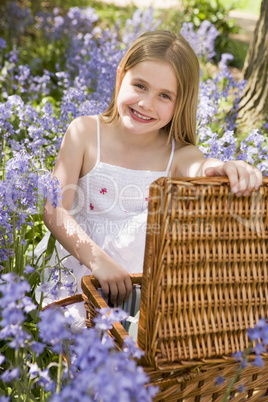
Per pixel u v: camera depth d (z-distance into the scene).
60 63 6.18
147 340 1.38
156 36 2.03
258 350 1.30
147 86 2.00
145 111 2.03
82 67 4.71
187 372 1.44
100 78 4.44
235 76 7.62
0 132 3.00
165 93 2.02
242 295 1.44
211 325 1.42
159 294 1.34
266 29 4.66
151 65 1.98
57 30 7.27
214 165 2.00
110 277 1.81
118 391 0.97
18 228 2.09
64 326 1.22
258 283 1.45
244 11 11.83
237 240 1.42
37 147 2.95
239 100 4.73
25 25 7.57
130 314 1.90
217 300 1.41
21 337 1.21
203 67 5.70
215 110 3.98
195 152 2.23
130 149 2.25
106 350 1.11
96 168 2.24
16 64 5.70
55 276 2.20
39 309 1.89
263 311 1.48
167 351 1.39
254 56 4.73
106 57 4.80
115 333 1.49
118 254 2.21
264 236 1.43
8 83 4.48
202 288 1.39
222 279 1.41
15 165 1.97
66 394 1.06
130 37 5.98
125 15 9.77
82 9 8.77
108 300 1.85
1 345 1.99
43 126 2.99
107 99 4.16
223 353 1.44
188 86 2.08
